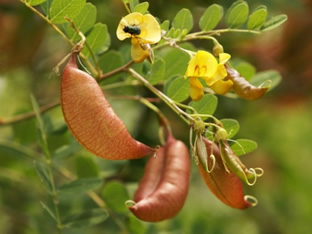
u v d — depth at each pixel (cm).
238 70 57
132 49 45
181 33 50
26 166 70
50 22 50
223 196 47
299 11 73
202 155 45
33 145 69
